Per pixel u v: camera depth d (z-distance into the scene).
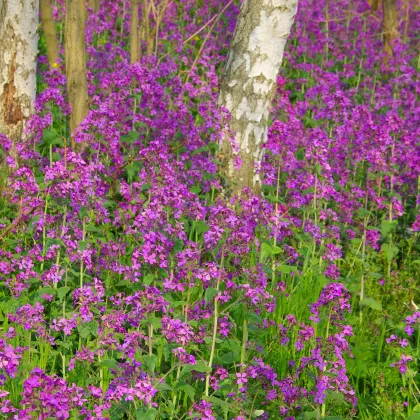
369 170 9.66
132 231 7.36
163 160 7.75
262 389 6.09
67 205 7.50
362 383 7.27
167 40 16.42
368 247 9.55
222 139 9.57
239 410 5.70
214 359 6.21
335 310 6.52
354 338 7.81
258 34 9.45
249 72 9.52
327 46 17.41
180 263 6.25
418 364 7.34
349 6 20.84
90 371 6.39
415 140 11.29
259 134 9.66
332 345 5.91
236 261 6.69
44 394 4.86
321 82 14.25
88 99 10.29
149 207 6.75
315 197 8.85
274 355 6.90
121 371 5.45
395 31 18.92
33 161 9.09
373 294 8.99
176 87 11.60
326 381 5.82
